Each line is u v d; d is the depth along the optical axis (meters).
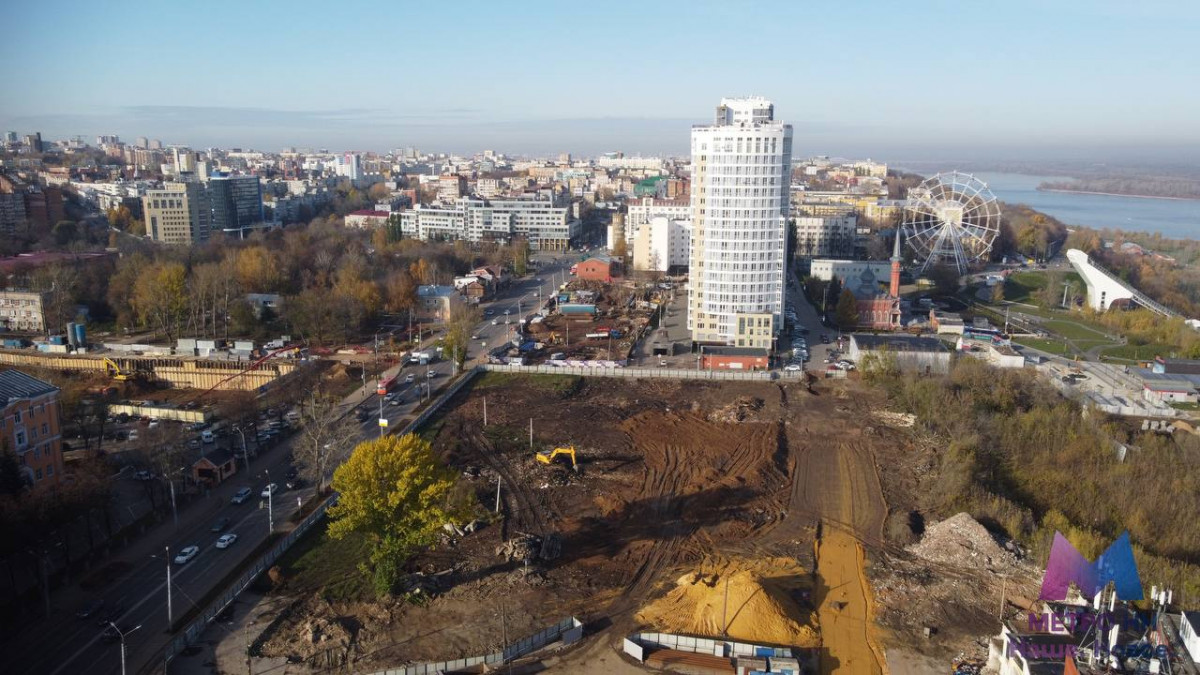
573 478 162.00
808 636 109.94
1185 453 171.00
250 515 144.62
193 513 145.50
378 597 117.25
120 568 125.12
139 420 198.38
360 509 114.31
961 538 135.25
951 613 116.81
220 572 124.25
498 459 171.25
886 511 150.00
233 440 180.25
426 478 117.69
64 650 104.06
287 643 106.56
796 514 148.62
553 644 108.06
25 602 114.25
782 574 126.31
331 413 177.88
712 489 157.75
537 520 143.75
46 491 121.00
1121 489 159.38
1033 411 189.50
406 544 114.94
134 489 155.75
